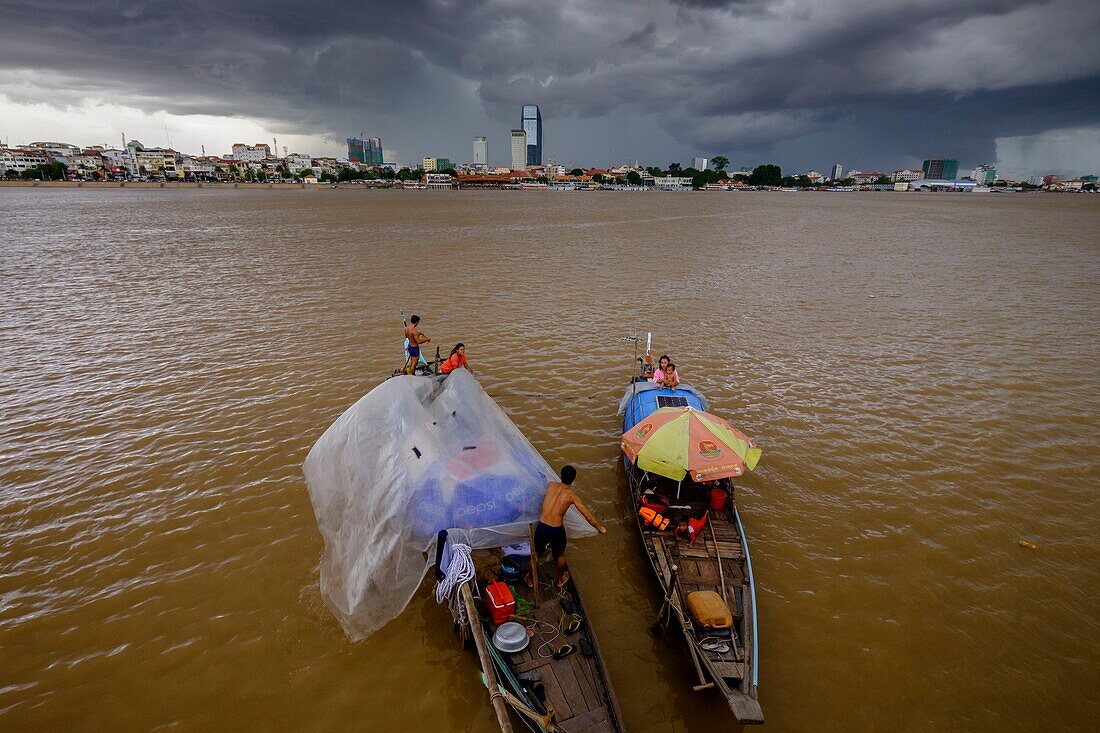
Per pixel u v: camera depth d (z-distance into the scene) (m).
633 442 11.88
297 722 8.26
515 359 21.77
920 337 24.75
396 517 9.66
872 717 8.39
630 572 11.15
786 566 11.22
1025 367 21.23
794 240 58.72
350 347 22.62
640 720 8.30
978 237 62.28
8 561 10.98
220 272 36.81
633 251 49.41
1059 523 12.49
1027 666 9.21
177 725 8.16
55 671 8.88
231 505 12.79
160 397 17.92
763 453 15.17
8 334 23.53
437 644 9.56
